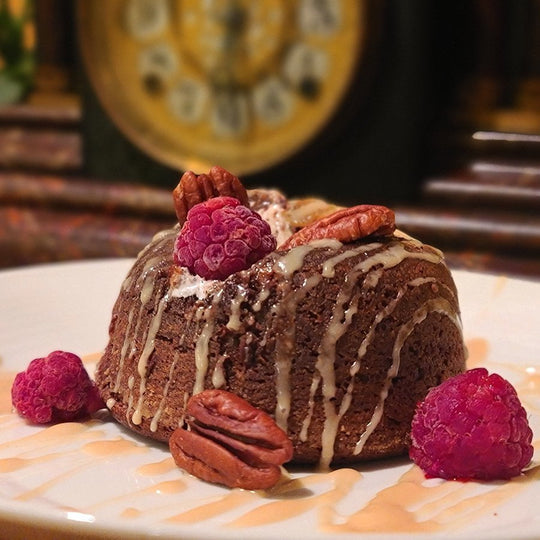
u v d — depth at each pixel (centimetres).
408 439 38
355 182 55
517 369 45
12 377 45
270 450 36
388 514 35
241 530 34
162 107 59
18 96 69
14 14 69
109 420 41
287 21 54
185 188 40
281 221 40
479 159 56
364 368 38
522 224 54
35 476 37
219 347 38
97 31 59
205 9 56
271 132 56
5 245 64
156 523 34
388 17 53
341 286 38
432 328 39
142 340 39
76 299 50
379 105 54
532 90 56
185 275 39
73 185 63
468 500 36
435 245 55
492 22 55
